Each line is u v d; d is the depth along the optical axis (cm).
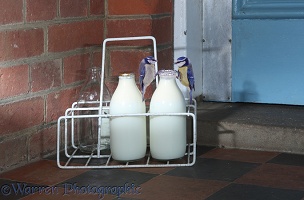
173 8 307
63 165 263
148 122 283
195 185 239
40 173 254
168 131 257
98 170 256
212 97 327
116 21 296
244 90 321
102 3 296
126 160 259
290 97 315
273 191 232
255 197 227
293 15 308
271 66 315
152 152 261
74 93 286
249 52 318
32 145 267
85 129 277
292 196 227
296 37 309
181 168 257
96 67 282
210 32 323
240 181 243
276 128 279
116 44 297
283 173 251
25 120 262
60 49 276
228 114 300
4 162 255
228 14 319
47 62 271
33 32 263
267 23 313
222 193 231
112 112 257
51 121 275
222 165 262
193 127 267
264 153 278
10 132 256
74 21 282
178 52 311
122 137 257
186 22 309
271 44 314
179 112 256
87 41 290
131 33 294
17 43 256
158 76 273
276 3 310
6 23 251
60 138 280
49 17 270
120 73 269
